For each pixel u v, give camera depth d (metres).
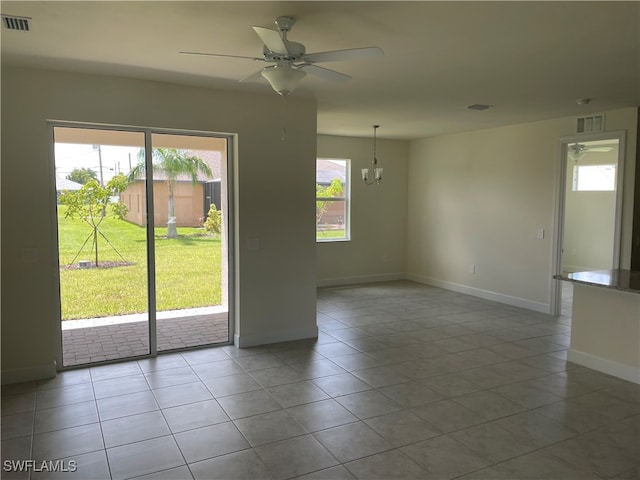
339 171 8.04
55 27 2.82
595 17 2.65
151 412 3.30
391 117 5.93
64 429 3.05
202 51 3.29
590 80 4.05
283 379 3.92
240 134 4.58
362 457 2.73
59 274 4.11
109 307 4.33
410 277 8.59
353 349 4.71
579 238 9.45
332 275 8.02
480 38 3.01
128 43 3.12
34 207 3.81
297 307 5.02
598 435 3.00
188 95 4.30
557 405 3.43
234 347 4.76
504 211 6.68
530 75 3.90
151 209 4.41
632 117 5.13
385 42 3.09
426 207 8.14
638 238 5.11
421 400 3.51
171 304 4.63
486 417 3.24
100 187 4.21
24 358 3.85
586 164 9.25
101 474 2.55
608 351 4.06
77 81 3.88
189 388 3.72
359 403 3.46
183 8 2.54
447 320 5.83
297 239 4.96
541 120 6.06
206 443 2.88
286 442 2.90
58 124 3.98
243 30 2.88
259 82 4.16
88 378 3.92
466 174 7.29
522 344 4.88
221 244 4.82
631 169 5.16
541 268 6.20
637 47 3.18
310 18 2.69
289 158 4.85
